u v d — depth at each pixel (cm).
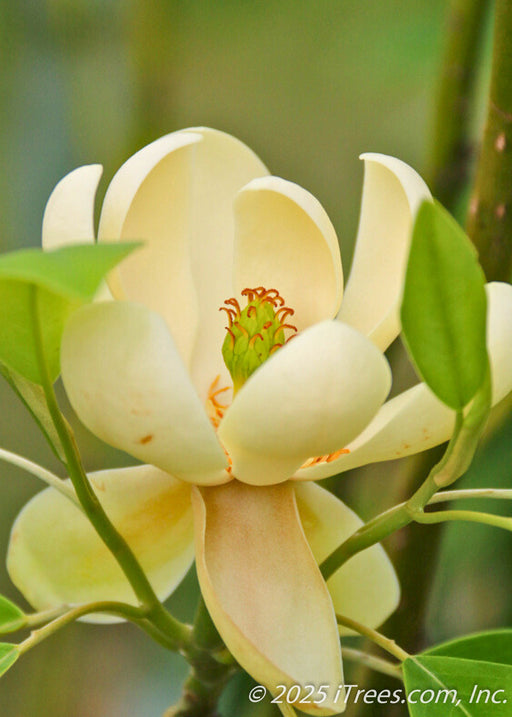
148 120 48
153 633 38
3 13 48
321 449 36
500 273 41
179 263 40
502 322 37
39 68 48
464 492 37
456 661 37
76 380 36
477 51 42
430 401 36
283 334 40
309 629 37
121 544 37
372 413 36
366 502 46
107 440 36
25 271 33
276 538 37
